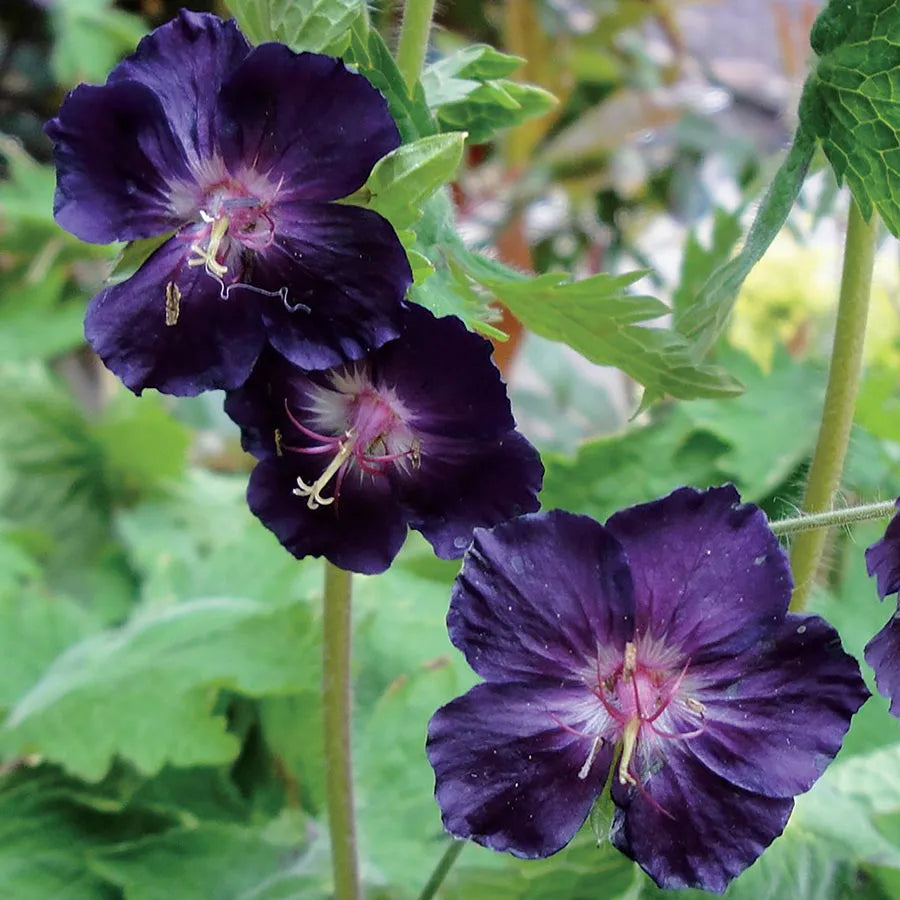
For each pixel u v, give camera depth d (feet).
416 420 0.34
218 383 0.33
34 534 0.68
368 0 0.36
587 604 0.32
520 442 0.33
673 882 0.32
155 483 0.77
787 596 0.31
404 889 0.44
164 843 0.45
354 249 0.32
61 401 0.78
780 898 0.39
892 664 0.33
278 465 0.35
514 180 0.99
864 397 0.54
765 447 0.52
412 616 0.53
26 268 0.84
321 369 0.33
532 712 0.32
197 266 0.33
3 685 0.53
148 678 0.48
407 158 0.32
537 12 0.98
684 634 0.32
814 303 0.90
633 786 0.32
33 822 0.47
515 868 0.43
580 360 1.00
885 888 0.39
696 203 1.14
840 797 0.41
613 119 1.00
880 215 0.36
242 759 0.51
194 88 0.33
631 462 0.53
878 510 0.32
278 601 0.55
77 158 0.32
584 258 1.15
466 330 0.32
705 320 0.37
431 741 0.31
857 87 0.34
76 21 0.93
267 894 0.45
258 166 0.33
